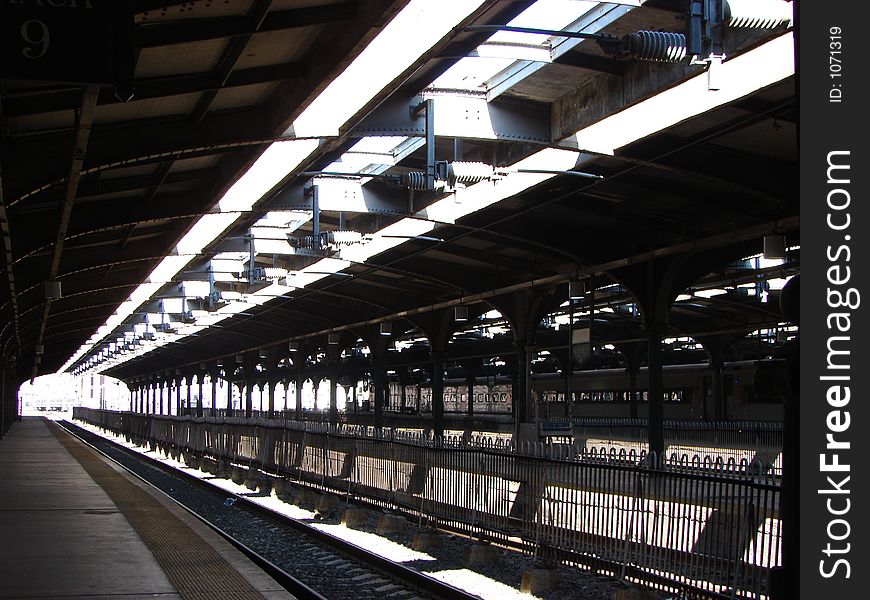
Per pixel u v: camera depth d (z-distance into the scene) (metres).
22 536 13.68
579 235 30.12
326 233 26.42
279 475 30.34
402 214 26.80
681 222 27.94
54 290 27.92
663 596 11.01
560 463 13.27
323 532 17.27
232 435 37.41
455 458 16.77
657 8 14.57
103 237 27.08
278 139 16.59
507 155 21.64
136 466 40.75
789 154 21.05
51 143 15.71
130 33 6.84
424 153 23.27
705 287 37.00
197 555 11.92
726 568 9.93
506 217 27.98
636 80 16.61
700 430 47.69
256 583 10.03
